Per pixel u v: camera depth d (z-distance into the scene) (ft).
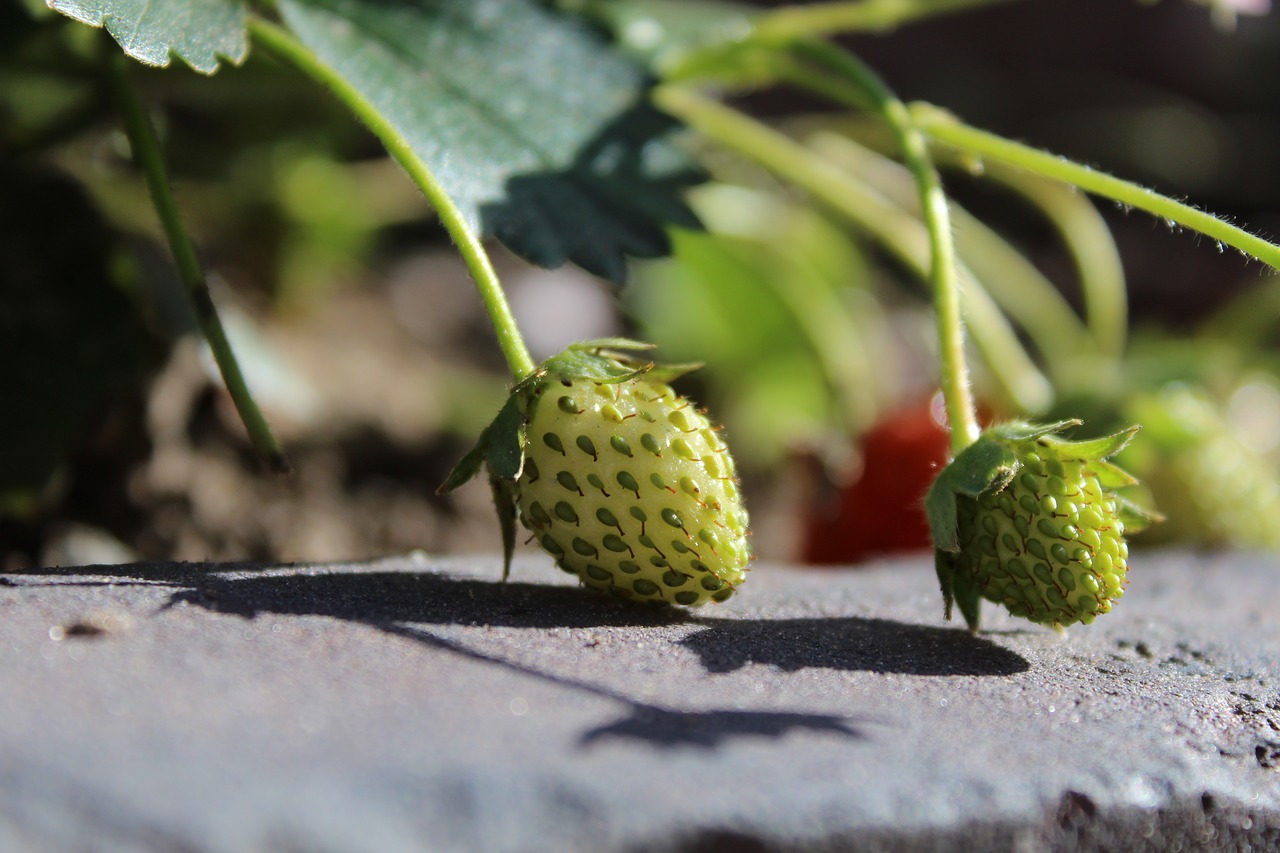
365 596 0.77
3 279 1.09
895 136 0.98
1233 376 1.55
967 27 2.77
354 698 0.68
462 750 0.65
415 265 2.14
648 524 0.78
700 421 0.79
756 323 1.65
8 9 1.04
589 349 0.79
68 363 1.10
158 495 1.20
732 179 1.53
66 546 1.14
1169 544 1.15
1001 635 0.83
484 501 1.47
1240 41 2.81
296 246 1.65
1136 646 0.83
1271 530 1.16
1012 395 1.18
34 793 0.62
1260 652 0.84
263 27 0.90
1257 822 0.72
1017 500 0.80
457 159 0.96
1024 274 1.37
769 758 0.67
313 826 0.62
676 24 1.43
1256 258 0.86
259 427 0.87
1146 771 0.71
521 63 1.01
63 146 1.20
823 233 1.58
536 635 0.75
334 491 1.38
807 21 1.20
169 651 0.70
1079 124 2.64
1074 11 2.85
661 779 0.65
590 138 1.00
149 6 0.89
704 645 0.77
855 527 1.23
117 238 1.12
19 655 0.68
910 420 1.23
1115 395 1.16
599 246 0.95
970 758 0.69
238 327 1.28
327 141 1.56
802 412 1.68
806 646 0.78
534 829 0.63
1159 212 0.89
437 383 1.65
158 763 0.63
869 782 0.67
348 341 1.70
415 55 1.00
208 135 1.49
